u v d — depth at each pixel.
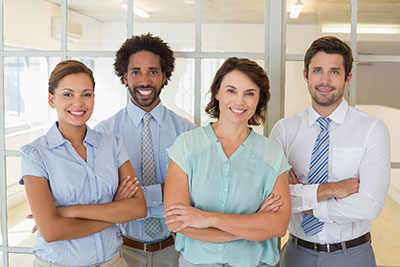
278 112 2.32
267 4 2.30
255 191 1.69
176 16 2.35
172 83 2.37
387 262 2.32
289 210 1.70
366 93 2.31
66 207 1.72
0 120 2.46
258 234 1.62
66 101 1.75
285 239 2.37
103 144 1.88
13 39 2.44
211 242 1.66
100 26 2.39
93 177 1.80
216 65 2.35
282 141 2.07
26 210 2.48
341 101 1.98
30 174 1.71
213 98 1.80
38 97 2.44
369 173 1.86
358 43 2.29
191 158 1.69
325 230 1.93
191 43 2.35
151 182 2.18
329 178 1.96
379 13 2.27
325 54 1.88
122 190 1.86
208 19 2.33
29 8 2.41
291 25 2.31
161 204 2.12
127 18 2.37
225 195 1.67
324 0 2.29
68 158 1.78
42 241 1.76
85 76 1.78
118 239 1.90
